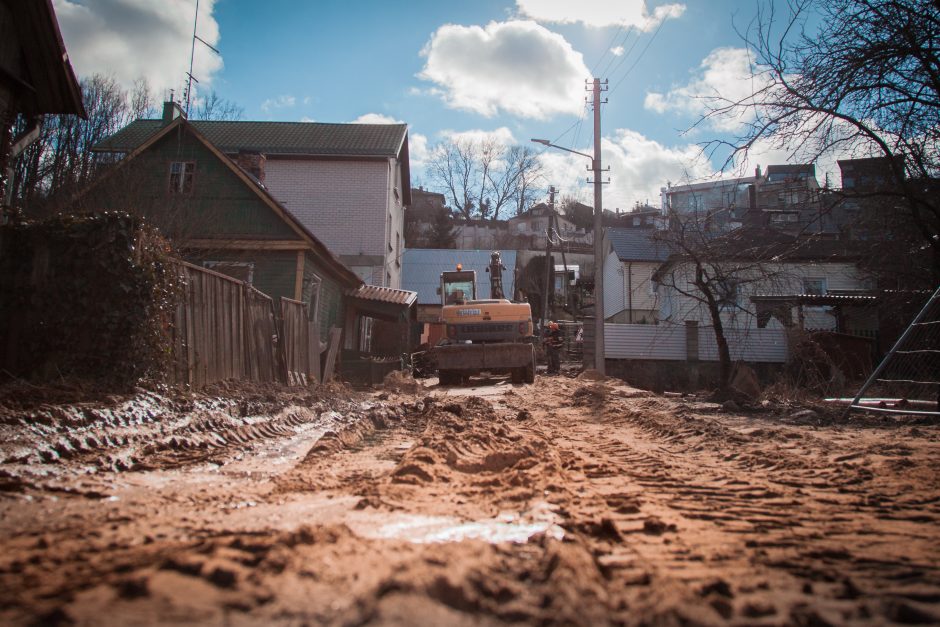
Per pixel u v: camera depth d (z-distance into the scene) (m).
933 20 11.02
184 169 18.86
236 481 4.63
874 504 3.89
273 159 27.11
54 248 7.76
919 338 10.94
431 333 29.84
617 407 11.73
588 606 1.89
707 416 10.44
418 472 4.74
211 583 1.93
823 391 18.38
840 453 6.14
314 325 15.43
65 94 11.82
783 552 2.78
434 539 2.81
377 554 2.30
